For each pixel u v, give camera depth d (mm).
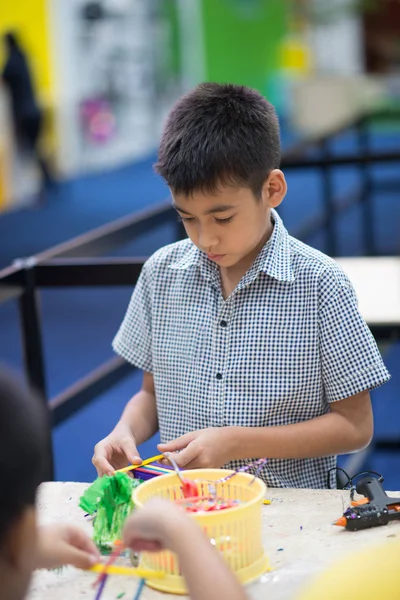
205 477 1841
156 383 2389
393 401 5293
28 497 1051
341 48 17609
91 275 3176
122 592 1616
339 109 16156
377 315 3289
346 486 2156
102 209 12445
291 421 2225
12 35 12734
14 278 3145
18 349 6773
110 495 1797
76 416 5145
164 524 1312
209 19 17375
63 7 15750
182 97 2234
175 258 2361
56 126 14508
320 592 1191
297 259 2223
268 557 1684
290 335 2189
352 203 7305
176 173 2039
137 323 2438
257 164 2059
